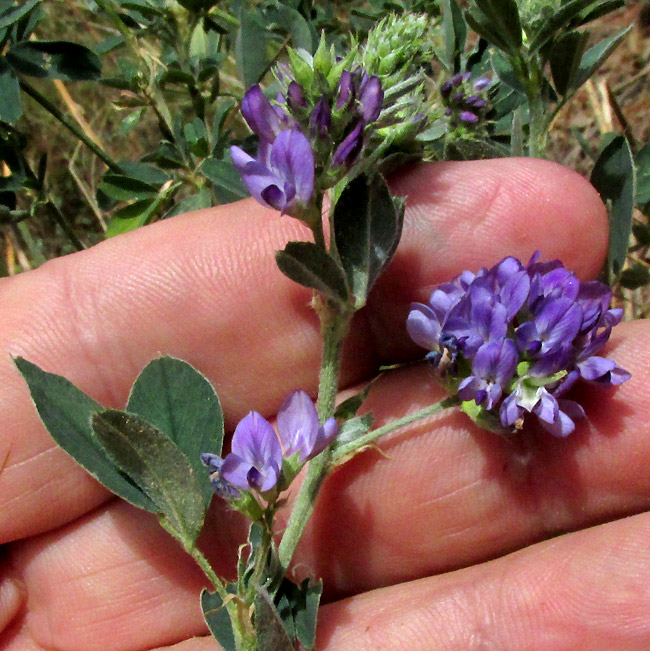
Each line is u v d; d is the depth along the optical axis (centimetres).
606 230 11
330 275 9
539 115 12
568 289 10
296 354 11
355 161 9
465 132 13
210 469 9
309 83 9
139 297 11
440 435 11
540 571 10
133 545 11
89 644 11
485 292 9
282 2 14
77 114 20
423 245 11
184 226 11
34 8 14
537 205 11
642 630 9
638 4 21
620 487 10
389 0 15
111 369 11
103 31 22
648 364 10
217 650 11
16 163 15
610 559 10
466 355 9
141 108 15
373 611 11
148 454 9
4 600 11
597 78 21
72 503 11
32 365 9
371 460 11
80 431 9
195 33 16
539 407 9
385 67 10
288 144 9
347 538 11
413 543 11
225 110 15
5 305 11
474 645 10
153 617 11
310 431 9
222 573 11
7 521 11
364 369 12
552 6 12
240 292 11
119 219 15
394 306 11
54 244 21
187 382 10
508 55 12
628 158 12
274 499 9
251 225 11
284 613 9
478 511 11
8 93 14
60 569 11
